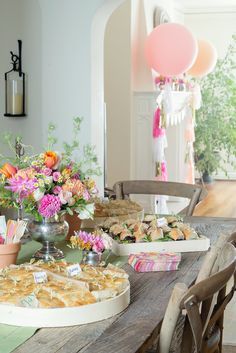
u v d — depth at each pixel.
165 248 2.73
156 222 2.83
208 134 11.07
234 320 4.26
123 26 7.51
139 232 2.73
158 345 1.86
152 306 2.03
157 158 7.60
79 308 1.84
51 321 1.82
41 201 2.43
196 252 2.76
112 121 7.64
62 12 4.78
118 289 1.97
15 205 2.52
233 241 2.40
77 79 4.81
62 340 1.73
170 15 9.38
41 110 4.95
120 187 4.00
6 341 1.71
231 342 3.91
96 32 4.82
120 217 3.11
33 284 1.98
